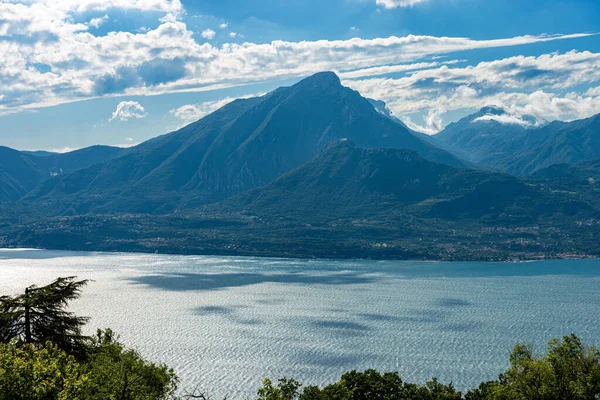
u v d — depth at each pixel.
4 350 80.38
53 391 74.88
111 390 83.94
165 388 98.19
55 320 90.38
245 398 156.38
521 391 101.62
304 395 99.44
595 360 102.25
